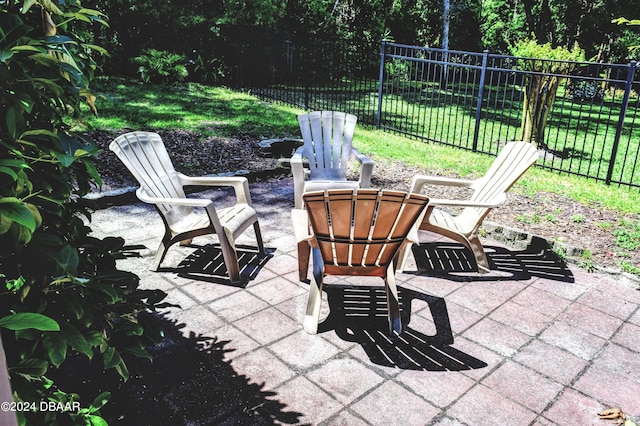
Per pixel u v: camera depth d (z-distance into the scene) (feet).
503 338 11.54
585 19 69.00
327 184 17.62
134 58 46.14
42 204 6.30
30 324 5.00
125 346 7.54
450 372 10.29
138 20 47.62
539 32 73.05
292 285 13.58
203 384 9.65
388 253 11.68
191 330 11.39
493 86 72.18
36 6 6.26
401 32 71.97
